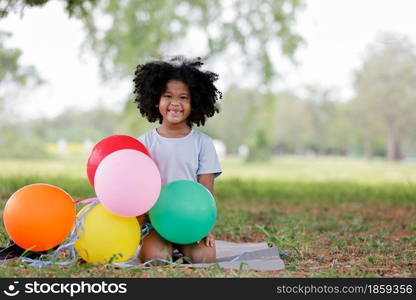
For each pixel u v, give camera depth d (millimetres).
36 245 3543
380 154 61750
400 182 15266
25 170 17000
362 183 14312
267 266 3748
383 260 4090
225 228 5766
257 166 29875
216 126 51688
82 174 15516
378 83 47625
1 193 7957
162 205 3557
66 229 3594
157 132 4055
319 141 61844
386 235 5418
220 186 11312
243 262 3789
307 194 10438
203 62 4293
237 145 53781
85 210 3590
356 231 5723
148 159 3521
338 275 3527
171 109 3951
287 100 59781
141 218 3850
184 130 4055
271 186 12312
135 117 16422
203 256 3811
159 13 15250
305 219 6633
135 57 14961
